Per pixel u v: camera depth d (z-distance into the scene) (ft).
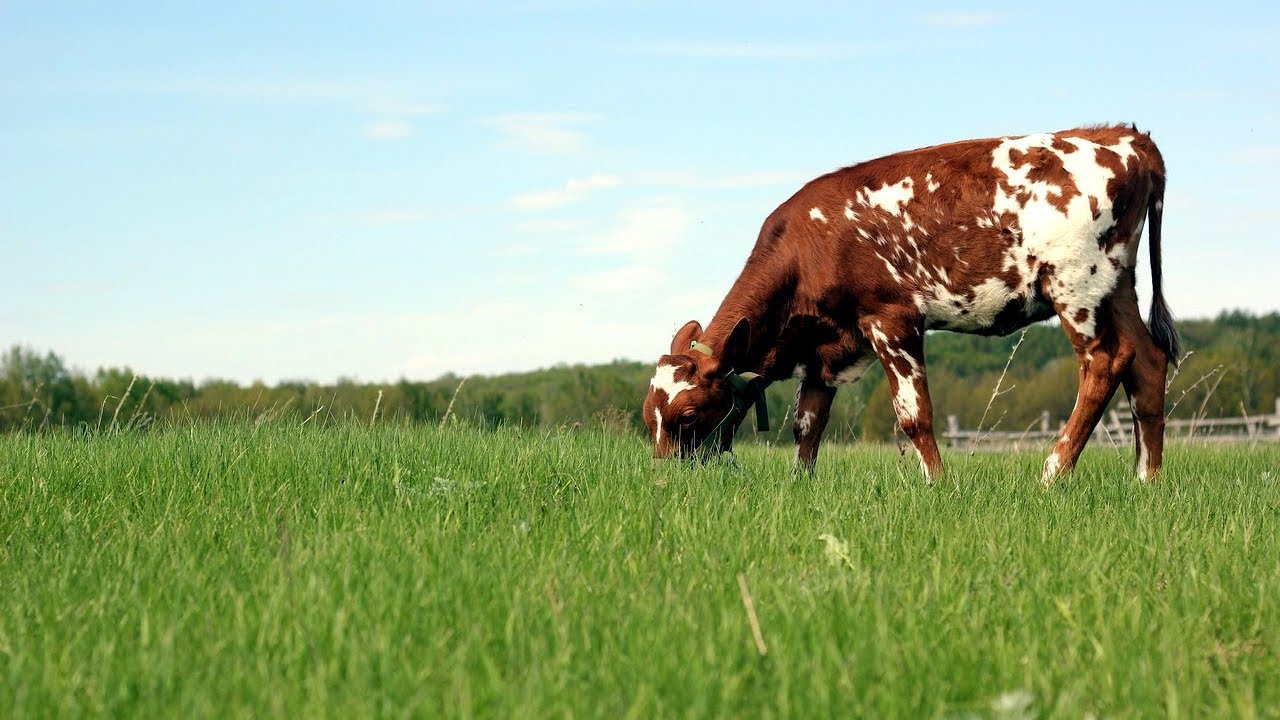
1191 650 10.18
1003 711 8.21
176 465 20.70
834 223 25.30
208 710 8.07
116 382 118.73
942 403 150.51
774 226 26.03
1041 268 24.22
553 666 9.01
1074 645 10.02
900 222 24.89
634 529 15.69
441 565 12.62
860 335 26.00
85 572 12.85
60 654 9.88
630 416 34.73
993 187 24.32
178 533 15.16
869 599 11.33
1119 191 23.77
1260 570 13.65
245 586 12.25
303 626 10.12
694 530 15.20
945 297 24.95
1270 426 80.12
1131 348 24.54
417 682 8.59
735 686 8.61
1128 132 24.50
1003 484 22.39
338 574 12.28
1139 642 10.20
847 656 9.48
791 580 12.26
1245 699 8.54
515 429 30.63
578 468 21.54
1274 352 152.46
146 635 9.88
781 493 18.51
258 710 8.23
